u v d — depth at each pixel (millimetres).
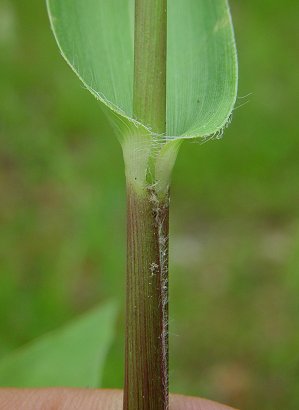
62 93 316
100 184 278
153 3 90
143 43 91
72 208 274
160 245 95
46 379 147
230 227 283
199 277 264
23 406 141
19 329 234
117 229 264
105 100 94
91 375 146
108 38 105
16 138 298
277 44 350
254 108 316
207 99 101
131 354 97
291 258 207
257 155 298
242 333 244
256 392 228
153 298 95
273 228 281
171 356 238
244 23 362
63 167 287
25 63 332
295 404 222
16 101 309
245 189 292
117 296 246
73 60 103
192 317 249
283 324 243
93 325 150
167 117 102
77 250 259
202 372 236
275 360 232
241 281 260
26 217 274
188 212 288
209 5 105
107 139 296
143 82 91
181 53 105
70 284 252
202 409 141
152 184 94
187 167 293
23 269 254
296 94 322
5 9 328
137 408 97
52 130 301
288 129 307
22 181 288
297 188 287
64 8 104
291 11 367
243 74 333
